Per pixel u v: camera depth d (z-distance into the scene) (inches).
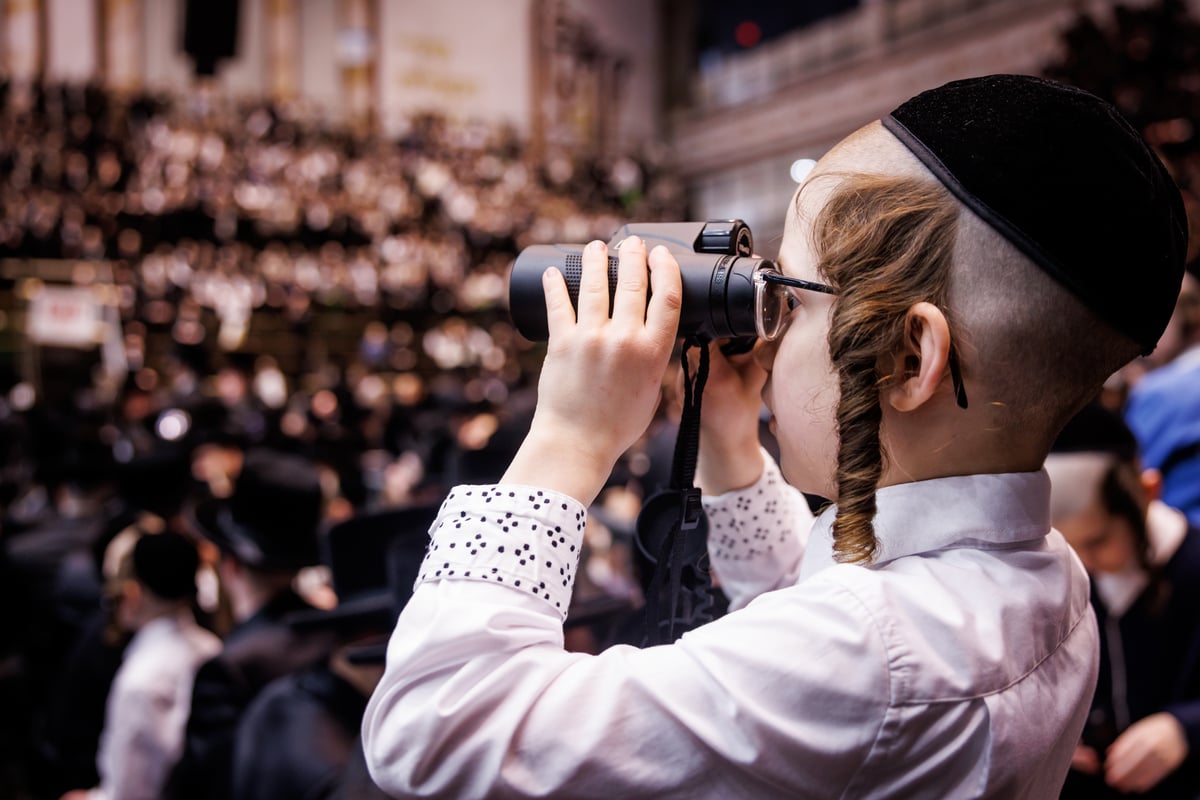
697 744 19.3
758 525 30.1
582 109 690.2
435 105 643.5
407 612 21.4
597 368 21.9
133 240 466.3
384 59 628.7
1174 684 49.5
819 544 24.0
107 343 408.2
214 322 449.4
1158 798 47.3
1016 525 22.3
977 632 20.2
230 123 545.3
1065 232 20.0
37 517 123.0
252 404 355.9
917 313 20.4
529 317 24.1
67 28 553.9
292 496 66.4
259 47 601.9
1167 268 21.2
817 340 22.5
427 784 19.8
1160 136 184.1
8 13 542.0
